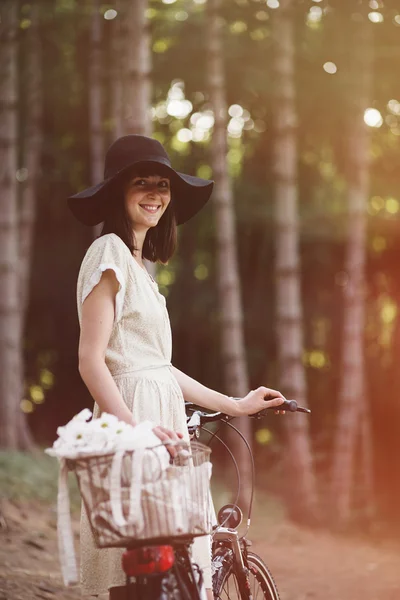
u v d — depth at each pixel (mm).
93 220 3410
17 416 12461
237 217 17594
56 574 6180
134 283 3221
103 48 14930
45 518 8375
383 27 12797
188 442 2988
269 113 16875
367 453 16750
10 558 6434
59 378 19969
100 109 14555
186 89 16016
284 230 12836
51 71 15398
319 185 17531
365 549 11203
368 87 13312
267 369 19391
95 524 2752
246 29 14672
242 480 13617
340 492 13727
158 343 3270
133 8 9188
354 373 13789
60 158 17484
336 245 18281
